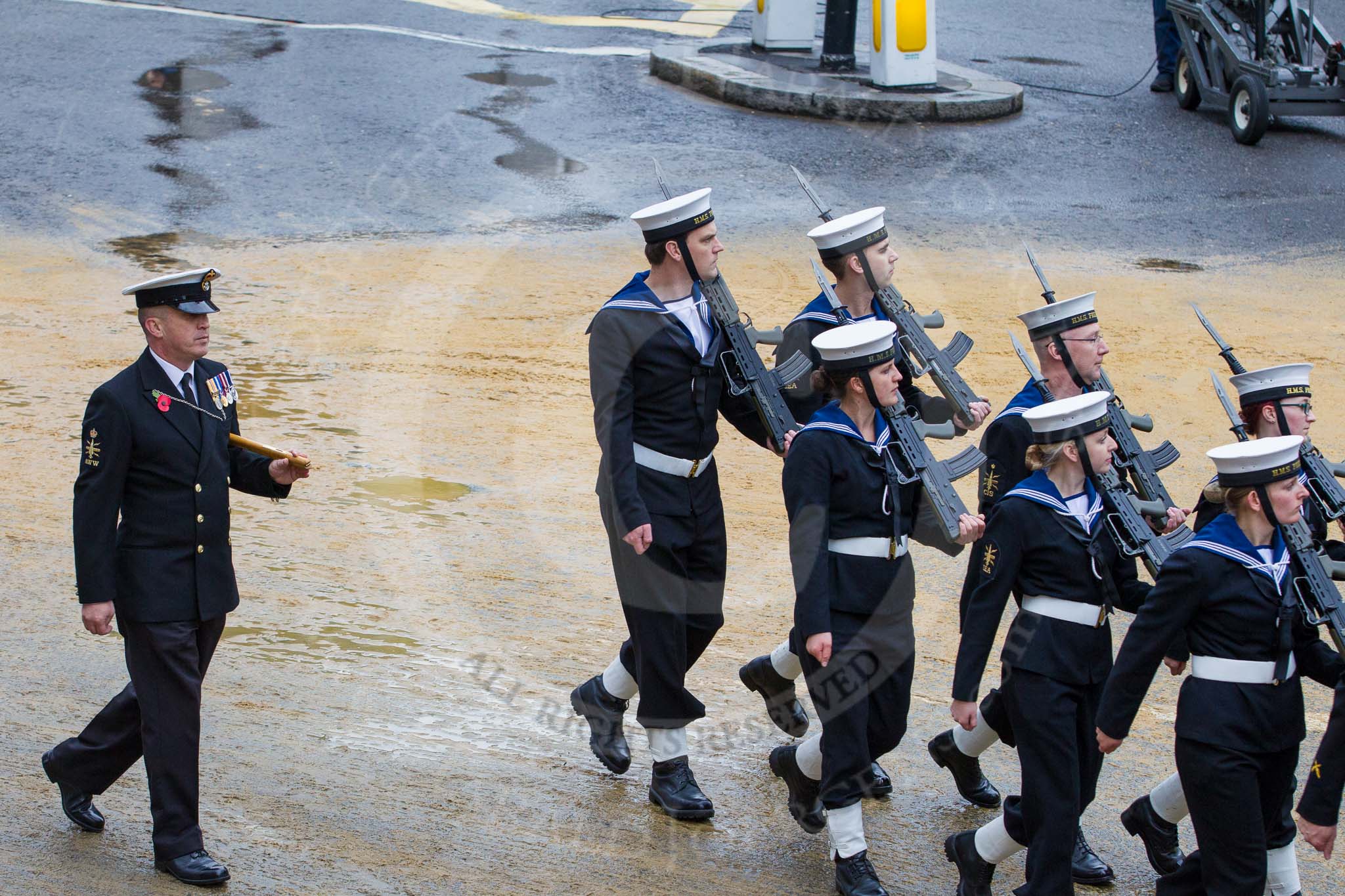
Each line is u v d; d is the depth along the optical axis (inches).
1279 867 483.8
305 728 591.2
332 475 823.1
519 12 2256.4
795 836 544.7
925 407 600.1
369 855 514.9
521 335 1059.9
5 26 1952.5
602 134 1632.6
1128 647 469.4
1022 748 486.0
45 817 535.2
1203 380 1018.1
